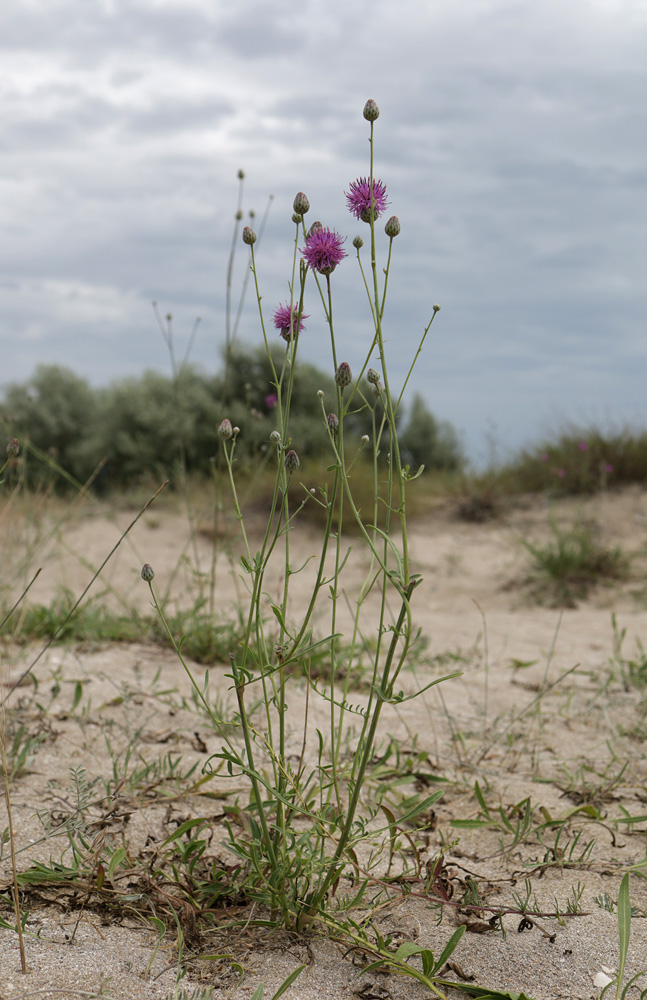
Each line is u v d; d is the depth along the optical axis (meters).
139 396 9.51
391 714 2.60
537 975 1.21
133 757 2.02
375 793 1.87
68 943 1.22
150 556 5.61
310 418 8.66
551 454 7.34
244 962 1.21
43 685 2.55
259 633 1.34
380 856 1.60
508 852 1.65
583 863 1.60
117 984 1.12
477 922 1.33
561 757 2.27
